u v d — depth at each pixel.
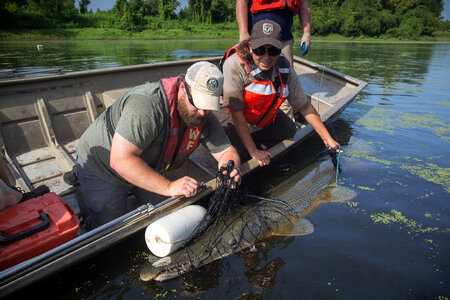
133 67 4.57
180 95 2.07
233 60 2.83
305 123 4.93
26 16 34.75
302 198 2.86
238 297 1.85
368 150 4.01
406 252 2.24
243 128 2.94
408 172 3.43
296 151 3.80
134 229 2.03
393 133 4.68
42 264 1.69
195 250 2.13
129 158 2.02
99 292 1.88
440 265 2.13
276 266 2.08
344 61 13.09
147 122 2.03
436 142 4.33
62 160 3.65
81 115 4.11
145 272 1.99
